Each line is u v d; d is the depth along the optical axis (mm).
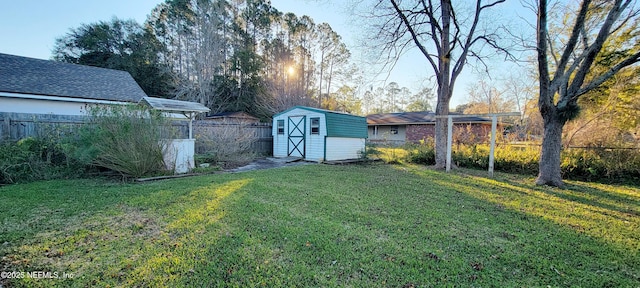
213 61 24062
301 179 6738
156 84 24406
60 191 5066
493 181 7121
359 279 2303
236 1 27062
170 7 25125
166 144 7211
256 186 5734
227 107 25250
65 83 11562
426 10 9492
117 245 2855
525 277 2396
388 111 48000
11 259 2537
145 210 4008
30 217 3637
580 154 7902
